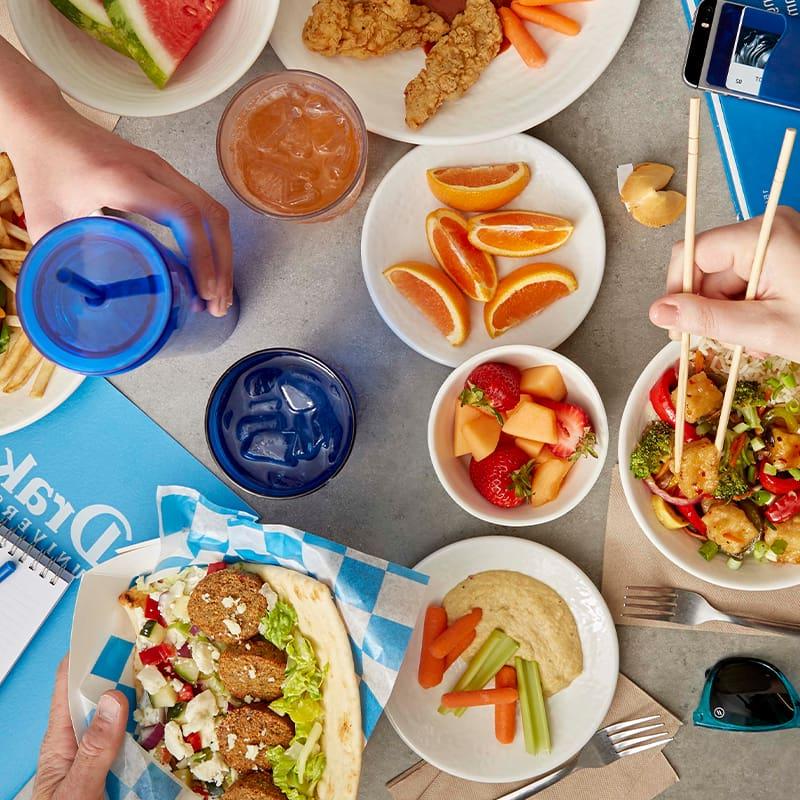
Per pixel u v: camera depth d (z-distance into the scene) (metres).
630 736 1.44
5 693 1.48
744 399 1.28
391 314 1.37
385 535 1.46
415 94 1.29
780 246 1.12
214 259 1.25
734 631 1.42
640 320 1.41
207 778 1.40
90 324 1.04
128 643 1.44
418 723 1.42
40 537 1.49
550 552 1.39
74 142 1.19
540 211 1.37
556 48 1.32
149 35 1.22
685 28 1.37
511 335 1.38
